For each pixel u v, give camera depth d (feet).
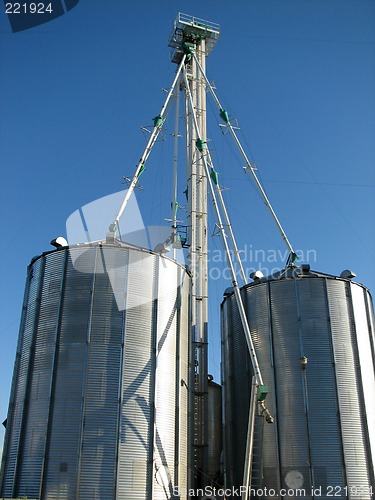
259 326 148.05
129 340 130.72
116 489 114.93
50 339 131.34
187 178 195.11
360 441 130.00
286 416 133.80
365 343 143.84
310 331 140.87
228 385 156.15
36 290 141.38
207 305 175.52
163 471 123.44
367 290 153.48
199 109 202.69
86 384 124.16
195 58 205.46
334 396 133.49
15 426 127.24
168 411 130.82
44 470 116.57
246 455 123.24
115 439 119.96
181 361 140.87
